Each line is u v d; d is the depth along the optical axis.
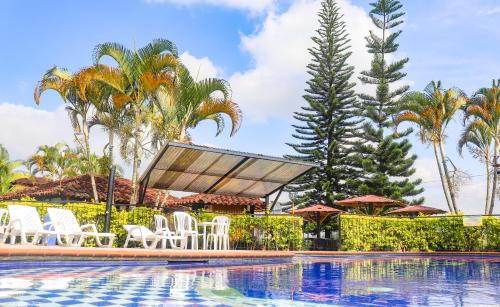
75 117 18.78
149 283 5.80
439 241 16.94
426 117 25.61
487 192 27.27
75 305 3.98
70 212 8.62
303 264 11.06
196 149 10.34
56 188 18.38
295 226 13.67
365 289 6.11
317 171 30.95
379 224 16.83
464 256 15.60
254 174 12.41
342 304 4.74
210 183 12.88
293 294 5.39
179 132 17.00
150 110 17.52
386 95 31.11
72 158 34.31
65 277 6.00
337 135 31.09
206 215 12.08
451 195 25.69
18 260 6.59
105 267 7.47
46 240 8.70
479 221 16.39
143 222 11.14
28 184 33.59
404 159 29.27
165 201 17.80
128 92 17.31
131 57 16.77
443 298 5.39
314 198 30.69
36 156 35.88
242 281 6.62
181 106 16.83
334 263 11.73
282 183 13.17
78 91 17.50
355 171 30.64
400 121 26.50
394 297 5.39
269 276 7.54
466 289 6.32
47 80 18.41
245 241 12.72
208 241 11.68
